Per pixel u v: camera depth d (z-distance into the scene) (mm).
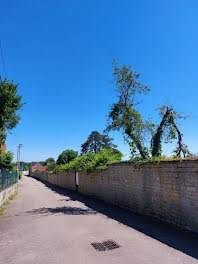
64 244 5668
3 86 15758
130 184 10555
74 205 12945
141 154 10203
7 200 15805
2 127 16391
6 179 16125
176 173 7227
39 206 12797
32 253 5125
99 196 15156
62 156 59781
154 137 10281
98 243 5648
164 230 6699
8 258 4887
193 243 5367
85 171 17625
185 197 6785
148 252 4891
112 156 15492
